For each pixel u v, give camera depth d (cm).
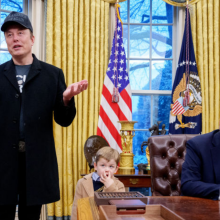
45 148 163
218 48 383
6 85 161
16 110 159
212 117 379
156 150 226
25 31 164
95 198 119
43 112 164
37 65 168
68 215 349
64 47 364
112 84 373
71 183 353
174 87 384
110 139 366
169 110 417
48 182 163
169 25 421
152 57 420
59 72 178
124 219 93
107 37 382
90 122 368
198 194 140
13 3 378
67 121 176
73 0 370
